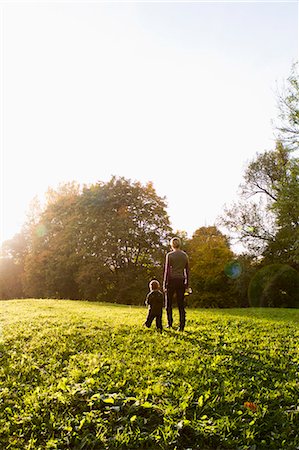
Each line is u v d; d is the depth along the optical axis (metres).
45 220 47.56
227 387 6.16
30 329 10.57
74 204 45.88
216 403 5.62
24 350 8.45
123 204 43.72
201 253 43.62
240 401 5.77
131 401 5.66
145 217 42.31
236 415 5.38
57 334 9.79
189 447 4.81
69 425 5.20
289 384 6.40
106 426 5.14
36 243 47.47
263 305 36.59
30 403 5.80
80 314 14.21
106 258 40.81
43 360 7.74
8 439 5.03
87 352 8.20
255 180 39.75
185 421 5.08
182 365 7.14
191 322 12.57
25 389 6.32
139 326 11.11
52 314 14.06
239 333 10.75
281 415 5.42
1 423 5.34
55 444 4.84
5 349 8.63
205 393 5.81
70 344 8.79
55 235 45.53
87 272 39.81
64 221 44.94
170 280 10.66
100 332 10.11
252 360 7.71
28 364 7.50
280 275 35.84
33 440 4.95
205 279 41.38
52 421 5.32
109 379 6.42
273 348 8.84
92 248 41.06
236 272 39.53
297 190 27.72
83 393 5.89
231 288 40.12
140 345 8.78
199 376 6.57
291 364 7.61
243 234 39.38
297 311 20.52
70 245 42.09
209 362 7.43
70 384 6.34
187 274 10.79
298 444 4.85
